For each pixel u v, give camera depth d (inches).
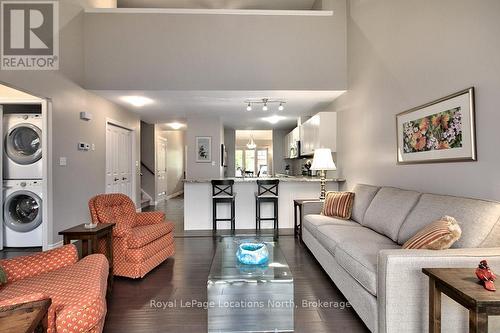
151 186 336.5
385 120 129.3
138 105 219.9
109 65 173.8
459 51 85.4
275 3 214.8
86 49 173.2
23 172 150.3
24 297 40.7
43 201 141.0
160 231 124.3
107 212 114.5
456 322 60.6
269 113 253.0
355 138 163.3
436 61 95.6
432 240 67.3
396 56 119.8
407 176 112.8
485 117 76.6
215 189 202.4
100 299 58.2
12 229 150.6
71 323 52.4
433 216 83.4
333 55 177.6
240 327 76.9
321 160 167.8
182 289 102.7
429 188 99.7
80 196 168.1
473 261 59.8
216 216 202.7
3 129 149.8
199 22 176.1
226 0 210.4
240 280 77.2
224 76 176.4
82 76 171.0
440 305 54.4
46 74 140.9
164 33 175.5
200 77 176.1
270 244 108.3
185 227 201.0
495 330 57.2
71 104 159.9
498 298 43.6
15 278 68.2
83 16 172.2
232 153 362.0
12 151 149.9
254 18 177.0
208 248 154.6
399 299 61.9
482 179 77.7
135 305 91.1
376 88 137.4
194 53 175.8
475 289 46.7
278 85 177.2
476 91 79.4
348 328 77.9
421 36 103.3
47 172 141.6
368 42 145.5
